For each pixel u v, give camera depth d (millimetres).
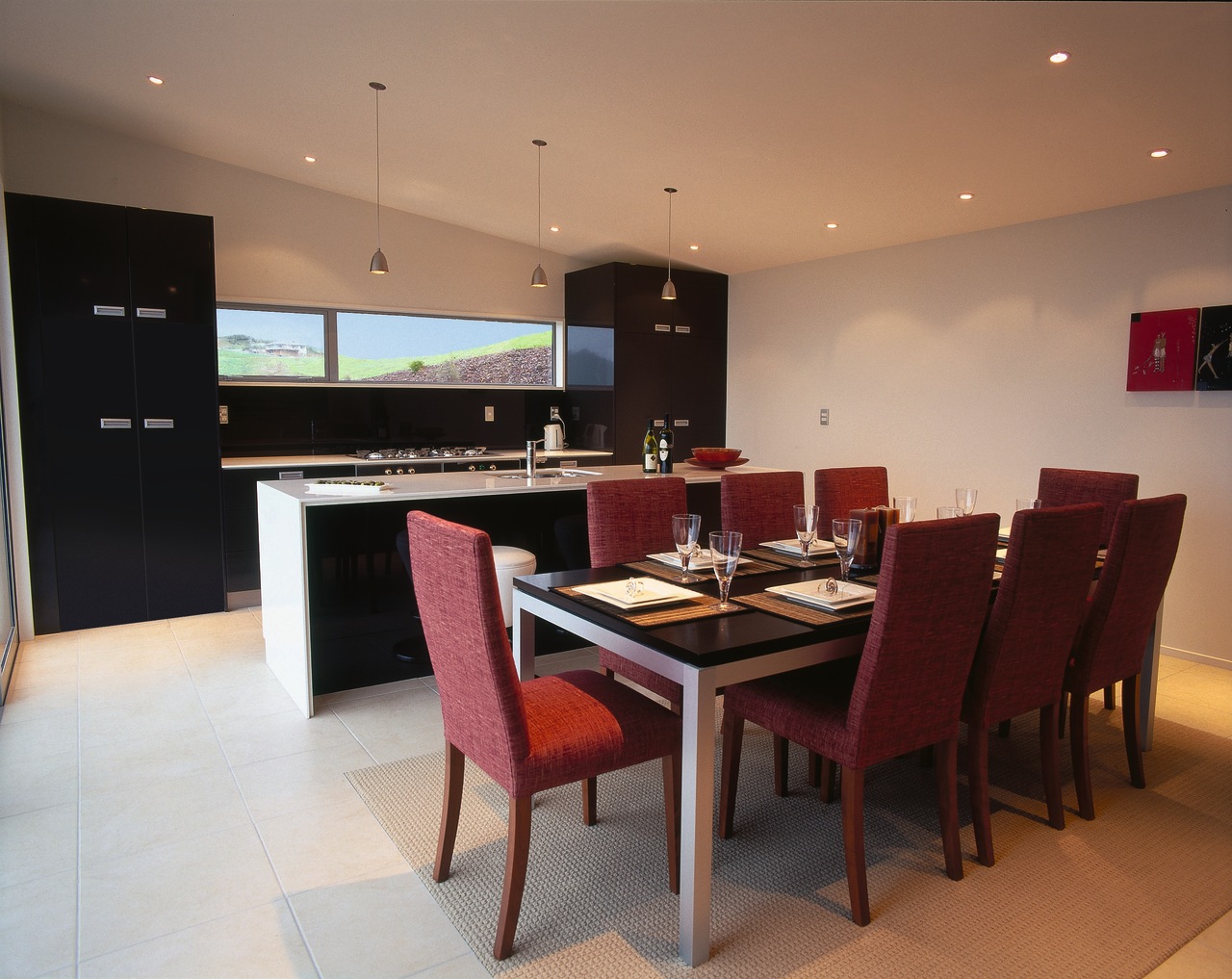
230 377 5352
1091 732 3139
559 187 4867
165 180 4934
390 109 4051
